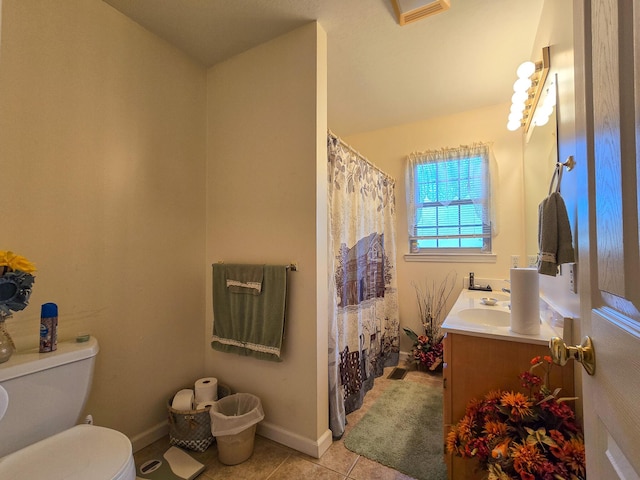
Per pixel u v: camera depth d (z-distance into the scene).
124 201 1.65
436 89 2.48
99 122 1.55
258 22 1.72
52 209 1.37
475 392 1.35
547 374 1.23
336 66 2.15
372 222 2.65
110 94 1.60
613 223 0.52
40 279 1.33
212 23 1.73
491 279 2.72
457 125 2.93
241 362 1.91
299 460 1.59
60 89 1.41
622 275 0.48
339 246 2.05
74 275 1.44
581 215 0.72
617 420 0.51
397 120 3.07
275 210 1.82
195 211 2.04
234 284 1.87
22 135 1.29
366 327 2.46
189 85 2.02
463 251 2.91
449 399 1.39
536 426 1.13
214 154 2.09
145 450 1.66
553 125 1.52
